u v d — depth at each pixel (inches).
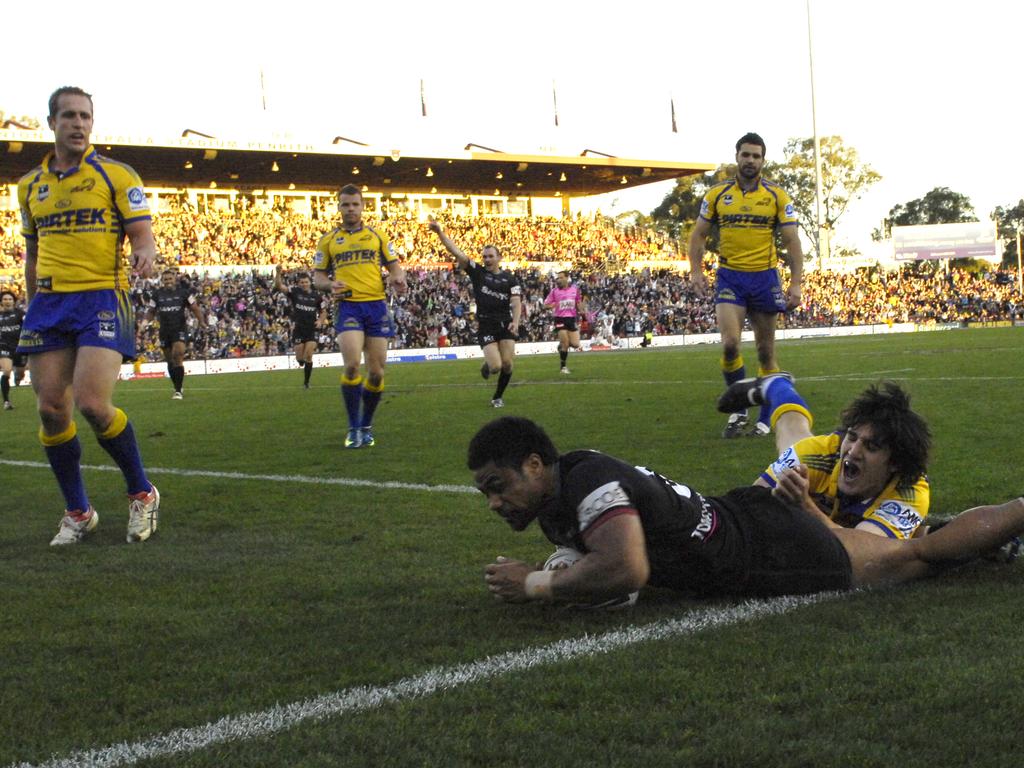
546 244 1975.9
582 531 118.2
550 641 116.0
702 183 3078.2
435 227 473.1
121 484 268.8
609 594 118.4
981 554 132.3
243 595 144.3
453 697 98.4
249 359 1267.2
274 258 1654.8
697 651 109.7
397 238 1815.9
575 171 1968.5
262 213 1779.0
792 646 110.0
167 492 249.0
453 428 378.6
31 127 1587.1
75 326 189.6
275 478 267.1
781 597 130.4
